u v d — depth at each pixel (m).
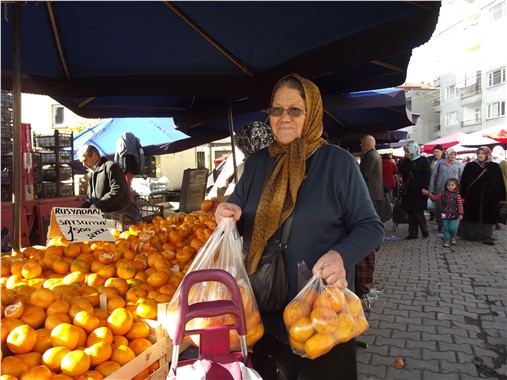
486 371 3.43
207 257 1.80
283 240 1.76
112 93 4.21
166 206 8.36
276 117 1.83
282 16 3.12
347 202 1.75
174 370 1.51
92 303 2.23
